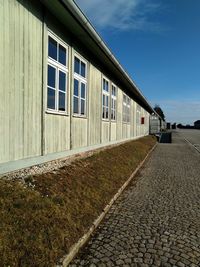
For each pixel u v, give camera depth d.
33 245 4.27
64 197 6.30
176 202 8.03
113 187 8.77
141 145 23.03
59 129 8.49
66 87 9.02
